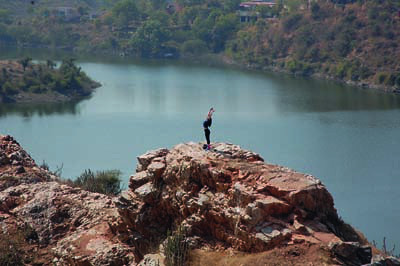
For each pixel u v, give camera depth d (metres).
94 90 194.88
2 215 32.94
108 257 27.84
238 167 25.92
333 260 21.11
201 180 26.59
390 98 189.12
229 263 22.83
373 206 85.81
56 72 197.75
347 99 185.62
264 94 192.38
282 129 143.12
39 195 33.78
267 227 23.06
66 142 128.25
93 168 107.31
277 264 21.36
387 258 21.03
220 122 150.75
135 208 28.31
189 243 25.00
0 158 38.06
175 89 199.12
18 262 29.44
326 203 24.16
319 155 118.81
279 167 25.77
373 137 134.50
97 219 31.44
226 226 24.67
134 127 143.88
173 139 133.12
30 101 176.25
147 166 29.95
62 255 29.08
